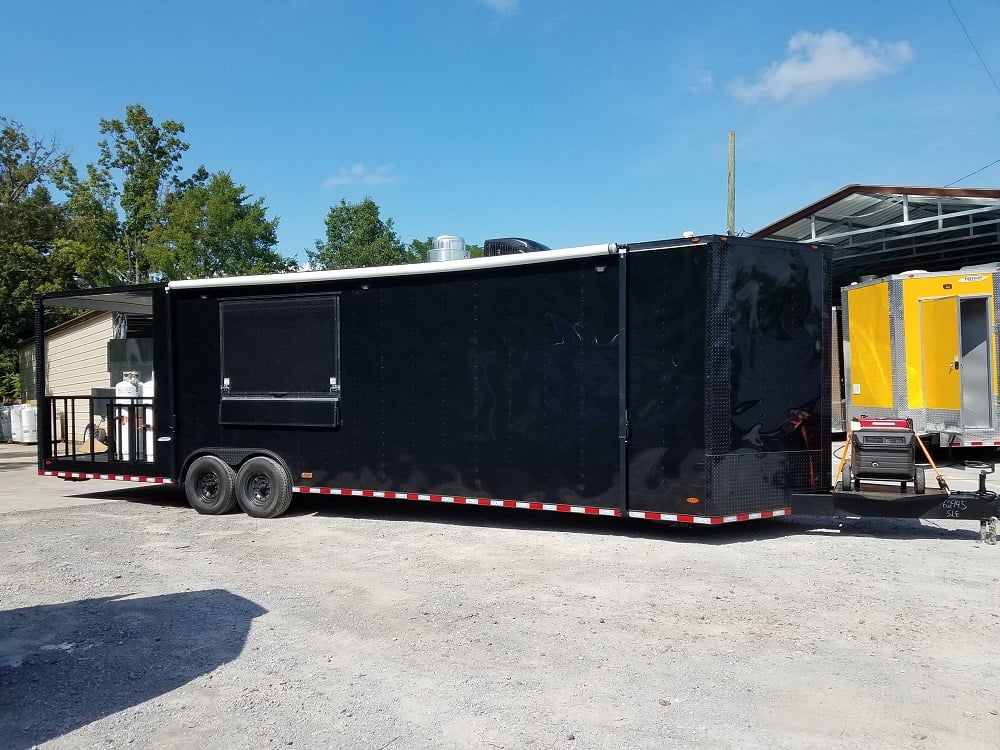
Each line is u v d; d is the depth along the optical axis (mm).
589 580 5871
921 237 18625
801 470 7121
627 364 7043
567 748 3287
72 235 33719
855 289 13398
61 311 31344
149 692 3938
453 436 7809
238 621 5035
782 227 18000
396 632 4770
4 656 4469
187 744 3371
